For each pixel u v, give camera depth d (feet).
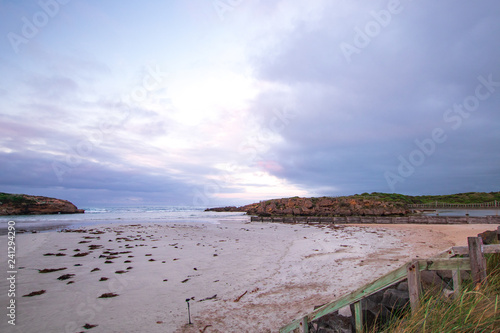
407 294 14.37
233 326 19.42
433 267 11.81
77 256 43.78
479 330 9.77
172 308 23.07
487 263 13.88
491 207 200.34
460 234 67.77
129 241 60.95
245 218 176.04
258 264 38.22
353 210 176.35
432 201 268.21
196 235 74.28
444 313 10.77
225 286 28.66
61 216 182.39
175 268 36.24
